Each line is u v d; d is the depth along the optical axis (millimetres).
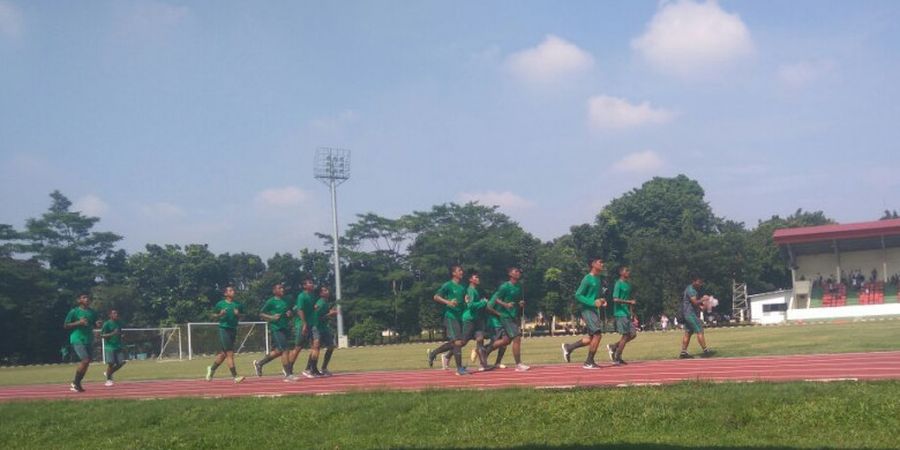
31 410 13453
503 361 19531
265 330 53375
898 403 8992
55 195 73000
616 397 10391
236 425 11281
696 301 16609
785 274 80938
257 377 18438
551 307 69688
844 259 63000
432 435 9969
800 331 29062
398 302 68625
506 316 15328
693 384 10758
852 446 7984
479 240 67562
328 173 64562
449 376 15188
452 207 72250
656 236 74000
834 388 9820
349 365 22531
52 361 64000
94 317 17719
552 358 19703
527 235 71625
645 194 84375
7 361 61625
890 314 52781
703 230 85875
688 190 89250
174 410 12289
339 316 63250
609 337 37094
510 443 9164
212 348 52062
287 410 11602
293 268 74625
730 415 9305
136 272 74062
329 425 10820
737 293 66500
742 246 71812
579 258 72125
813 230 58688
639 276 64688
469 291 15391
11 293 60406
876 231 56594
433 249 69062
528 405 10547
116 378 22922
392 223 72812
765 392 9852
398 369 18891
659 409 9750
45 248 69625
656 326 66688
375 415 10891
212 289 75812
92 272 71312
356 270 72062
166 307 73562
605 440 8961
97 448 10820
